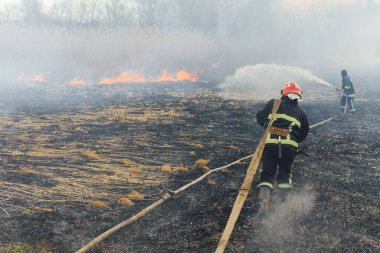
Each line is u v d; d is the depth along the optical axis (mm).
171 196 5410
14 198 5395
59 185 5871
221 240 3818
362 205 5066
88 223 4746
